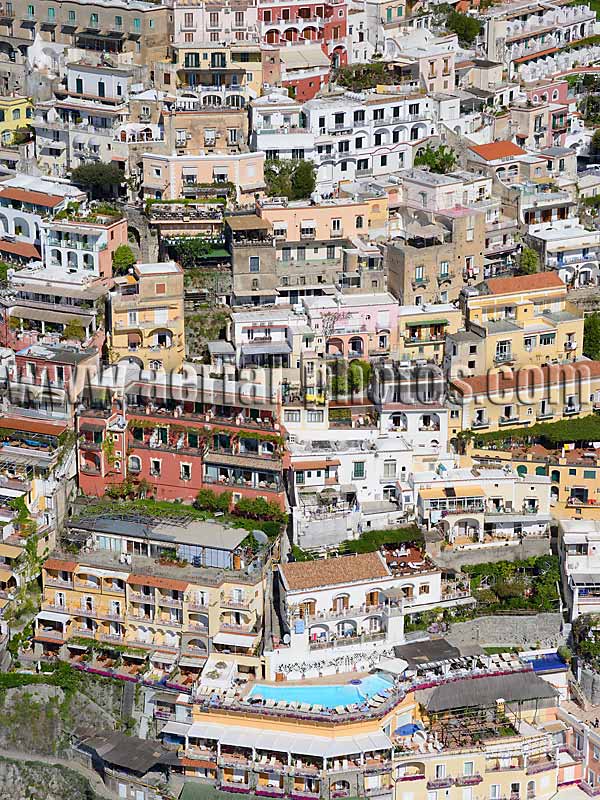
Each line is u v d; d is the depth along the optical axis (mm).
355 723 192000
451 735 195750
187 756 194875
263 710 193250
